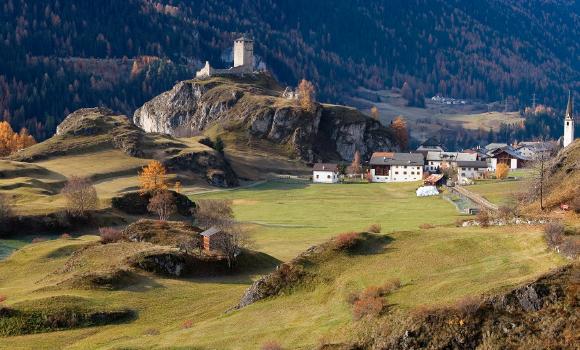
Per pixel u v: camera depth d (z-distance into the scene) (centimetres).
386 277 8081
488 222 10519
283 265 8981
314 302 8106
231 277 11275
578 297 6197
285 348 6812
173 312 9206
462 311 6319
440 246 8744
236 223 16112
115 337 8119
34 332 8519
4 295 10006
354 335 6675
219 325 7944
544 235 8250
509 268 7444
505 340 6003
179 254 11269
